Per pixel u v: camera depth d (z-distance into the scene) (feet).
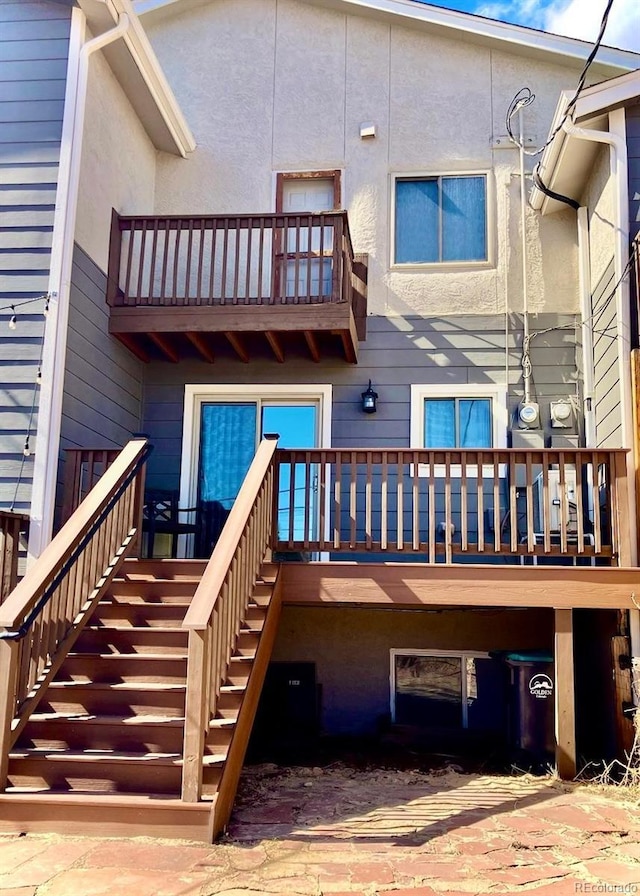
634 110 19.85
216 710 13.28
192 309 21.26
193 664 12.05
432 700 21.79
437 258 24.49
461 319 24.03
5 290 18.26
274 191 25.35
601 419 21.31
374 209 24.86
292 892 9.85
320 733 21.74
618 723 18.04
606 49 24.11
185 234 24.93
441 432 23.70
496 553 17.56
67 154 18.79
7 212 18.67
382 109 25.45
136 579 17.39
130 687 14.32
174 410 24.30
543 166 22.21
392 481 23.49
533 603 17.13
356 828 12.64
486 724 21.39
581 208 23.16
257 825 12.67
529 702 17.42
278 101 25.89
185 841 11.64
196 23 26.63
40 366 17.87
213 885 9.99
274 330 21.11
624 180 19.36
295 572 17.69
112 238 21.52
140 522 18.45
